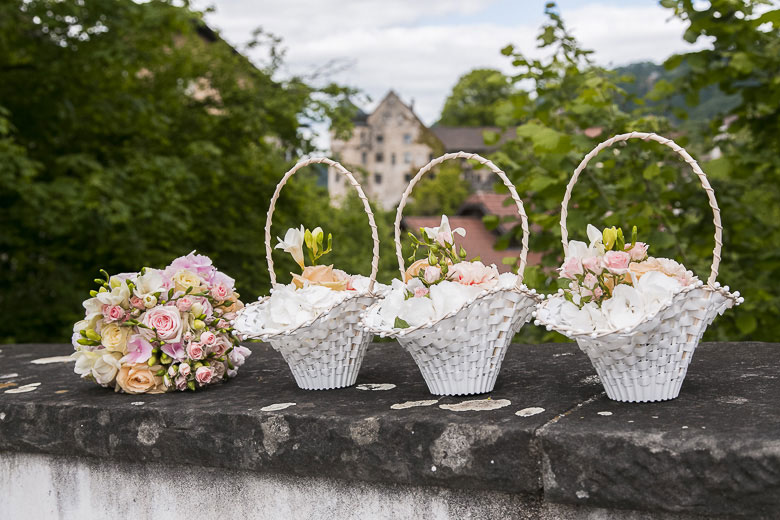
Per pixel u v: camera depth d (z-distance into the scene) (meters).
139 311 2.39
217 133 9.32
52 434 2.30
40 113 7.85
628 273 1.87
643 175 3.72
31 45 7.66
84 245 8.20
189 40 9.09
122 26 7.49
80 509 2.38
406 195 2.11
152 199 7.27
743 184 4.32
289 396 2.24
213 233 9.09
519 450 1.74
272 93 9.13
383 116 67.12
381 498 1.99
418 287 2.05
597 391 2.08
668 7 3.88
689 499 1.57
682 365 1.90
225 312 2.53
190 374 2.39
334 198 13.54
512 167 4.19
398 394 2.19
